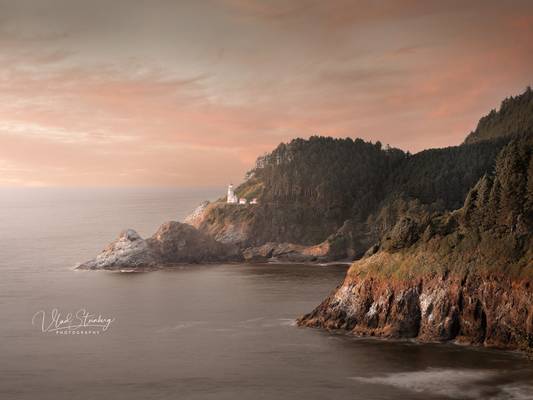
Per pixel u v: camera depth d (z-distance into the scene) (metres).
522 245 109.12
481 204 118.00
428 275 114.06
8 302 178.88
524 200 113.44
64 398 91.06
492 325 105.44
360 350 107.69
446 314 110.06
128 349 119.44
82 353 117.19
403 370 95.75
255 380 96.19
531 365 95.19
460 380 89.88
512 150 118.94
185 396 90.19
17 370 106.19
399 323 113.94
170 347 119.75
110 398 90.31
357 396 86.31
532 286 101.94
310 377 95.75
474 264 110.31
